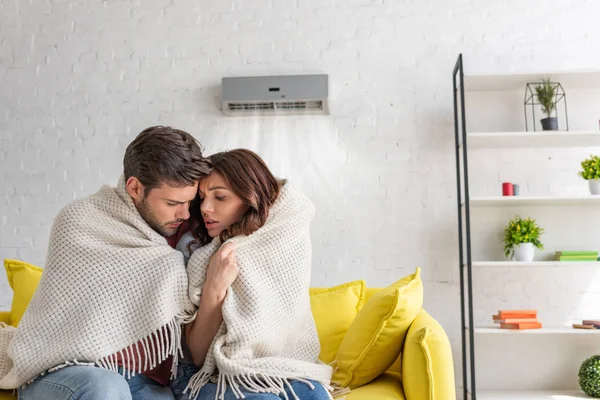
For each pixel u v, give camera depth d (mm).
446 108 4086
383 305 2352
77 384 1764
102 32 4266
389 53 4137
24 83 4262
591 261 3697
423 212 4031
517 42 4098
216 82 4188
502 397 3643
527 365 3939
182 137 2084
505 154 4055
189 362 2107
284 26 4195
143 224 2107
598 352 3918
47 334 1954
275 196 2215
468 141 3873
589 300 3947
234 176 2109
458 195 3881
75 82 4246
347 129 4102
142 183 2068
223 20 4227
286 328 2150
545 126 3840
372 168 4070
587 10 4094
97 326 1946
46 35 4281
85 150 4203
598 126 4051
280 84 4039
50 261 2041
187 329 2088
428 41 4133
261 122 4145
